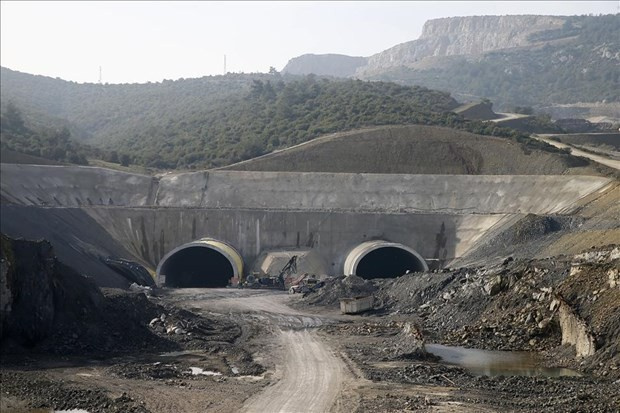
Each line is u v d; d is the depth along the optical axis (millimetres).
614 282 39906
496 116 148750
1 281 39219
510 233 71562
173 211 82938
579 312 40156
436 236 81438
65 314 42344
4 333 39281
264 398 31469
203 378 35406
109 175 89500
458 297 51906
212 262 84250
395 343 43375
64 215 76750
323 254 82312
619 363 34938
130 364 38062
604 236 57781
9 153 89375
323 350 42125
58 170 87375
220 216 83062
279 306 60281
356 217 82812
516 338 43219
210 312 56719
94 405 30266
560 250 61312
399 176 89812
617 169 85688
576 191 79250
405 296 58125
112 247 77938
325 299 60719
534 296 45594
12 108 126438
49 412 29516
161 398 31422
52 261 43312
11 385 33031
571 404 29266
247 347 43188
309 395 31938
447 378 34750
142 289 65000
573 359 38312
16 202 78000
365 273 82312
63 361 38688
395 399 30969
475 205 85000
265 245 82562
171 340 44344
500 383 33688
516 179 85875
